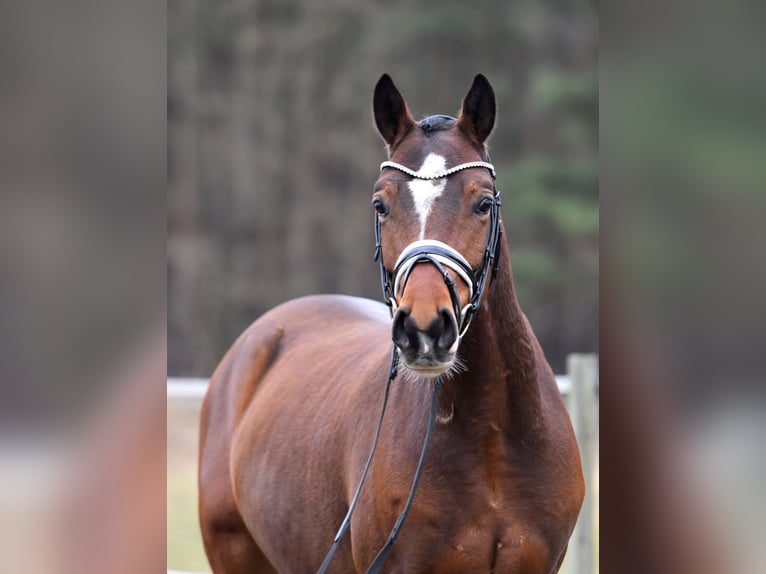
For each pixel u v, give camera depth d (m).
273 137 26.50
